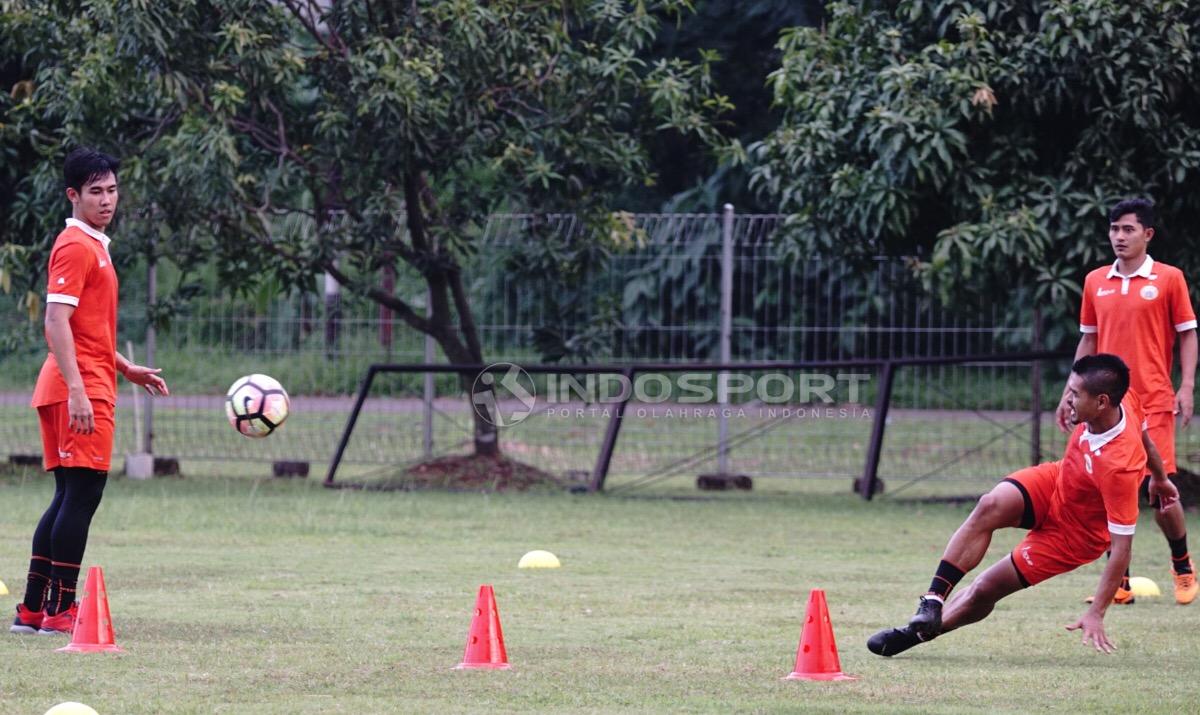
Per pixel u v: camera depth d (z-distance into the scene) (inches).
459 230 2139.5
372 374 2135.8
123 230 2033.7
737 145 2105.1
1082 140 1852.9
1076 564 912.3
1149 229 1220.5
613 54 2053.4
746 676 845.8
